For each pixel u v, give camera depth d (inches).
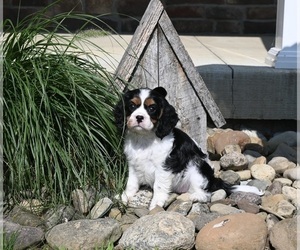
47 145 69.1
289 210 70.1
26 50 73.8
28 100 68.7
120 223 68.3
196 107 79.4
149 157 70.9
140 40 75.9
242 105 95.0
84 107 72.2
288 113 95.3
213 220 65.6
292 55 95.5
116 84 74.5
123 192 72.3
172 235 62.2
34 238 63.8
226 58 107.4
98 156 70.9
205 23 137.3
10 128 68.1
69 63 72.8
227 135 90.0
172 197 72.4
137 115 67.4
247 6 136.9
